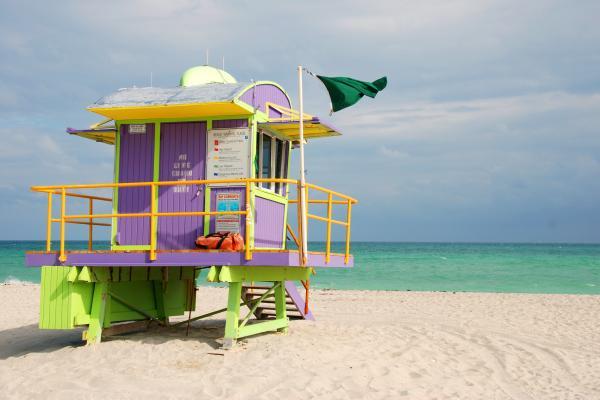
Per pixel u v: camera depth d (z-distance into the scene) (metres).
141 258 10.83
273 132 12.34
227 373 9.48
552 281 45.44
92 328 11.41
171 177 11.70
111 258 10.98
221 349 10.73
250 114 11.34
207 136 11.54
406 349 11.89
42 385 9.23
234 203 11.22
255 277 11.55
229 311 10.92
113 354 10.67
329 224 12.08
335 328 13.95
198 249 10.83
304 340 11.86
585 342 14.71
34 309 21.00
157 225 11.65
